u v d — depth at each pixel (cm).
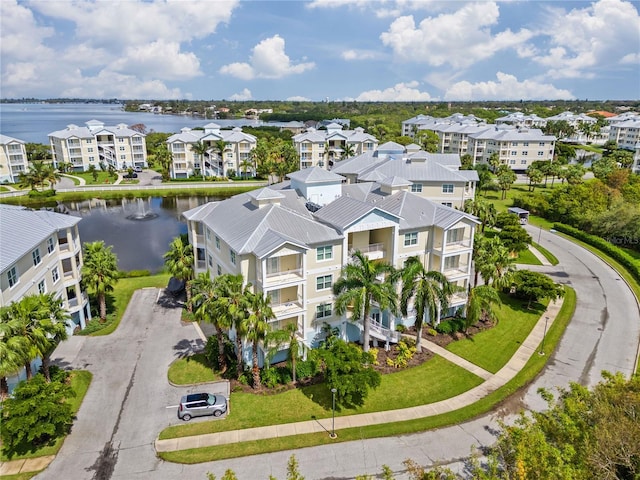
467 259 4747
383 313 4541
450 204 7575
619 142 18350
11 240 3481
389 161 7750
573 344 4316
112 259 4622
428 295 3869
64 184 13038
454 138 16900
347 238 4103
